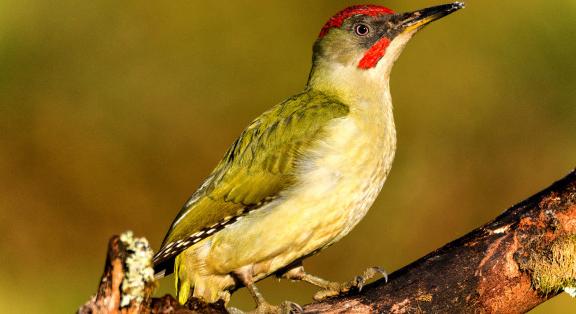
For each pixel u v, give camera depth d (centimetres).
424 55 1384
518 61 1380
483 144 1373
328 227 815
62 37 1441
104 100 1420
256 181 819
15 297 1300
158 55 1428
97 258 1356
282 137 825
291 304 794
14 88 1410
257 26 1416
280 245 810
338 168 806
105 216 1370
